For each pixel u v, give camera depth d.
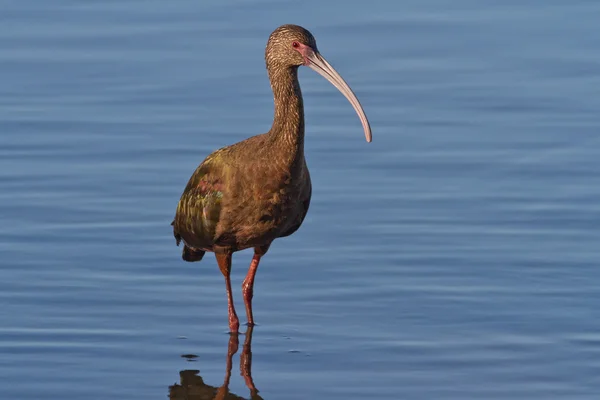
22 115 19.58
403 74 21.27
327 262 15.06
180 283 14.63
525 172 17.56
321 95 20.61
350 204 16.72
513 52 22.12
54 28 23.27
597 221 15.91
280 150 12.57
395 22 23.56
